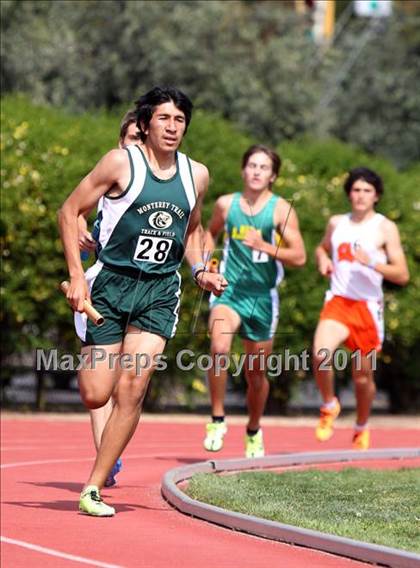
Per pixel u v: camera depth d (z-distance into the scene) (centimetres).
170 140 2377
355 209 3778
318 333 3747
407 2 12106
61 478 3175
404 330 5900
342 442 4528
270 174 3478
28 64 8556
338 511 2398
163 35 9306
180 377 5631
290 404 6256
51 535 2266
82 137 5453
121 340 2456
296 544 2180
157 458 3741
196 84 9412
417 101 11219
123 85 9250
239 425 5278
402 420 5966
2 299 5275
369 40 11756
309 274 5634
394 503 2523
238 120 9531
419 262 5959
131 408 2461
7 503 2675
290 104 9788
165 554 2097
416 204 5988
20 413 5456
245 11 10581
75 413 5572
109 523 2403
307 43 10456
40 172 5288
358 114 11225
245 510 2420
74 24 9306
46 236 5294
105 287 2427
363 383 3781
